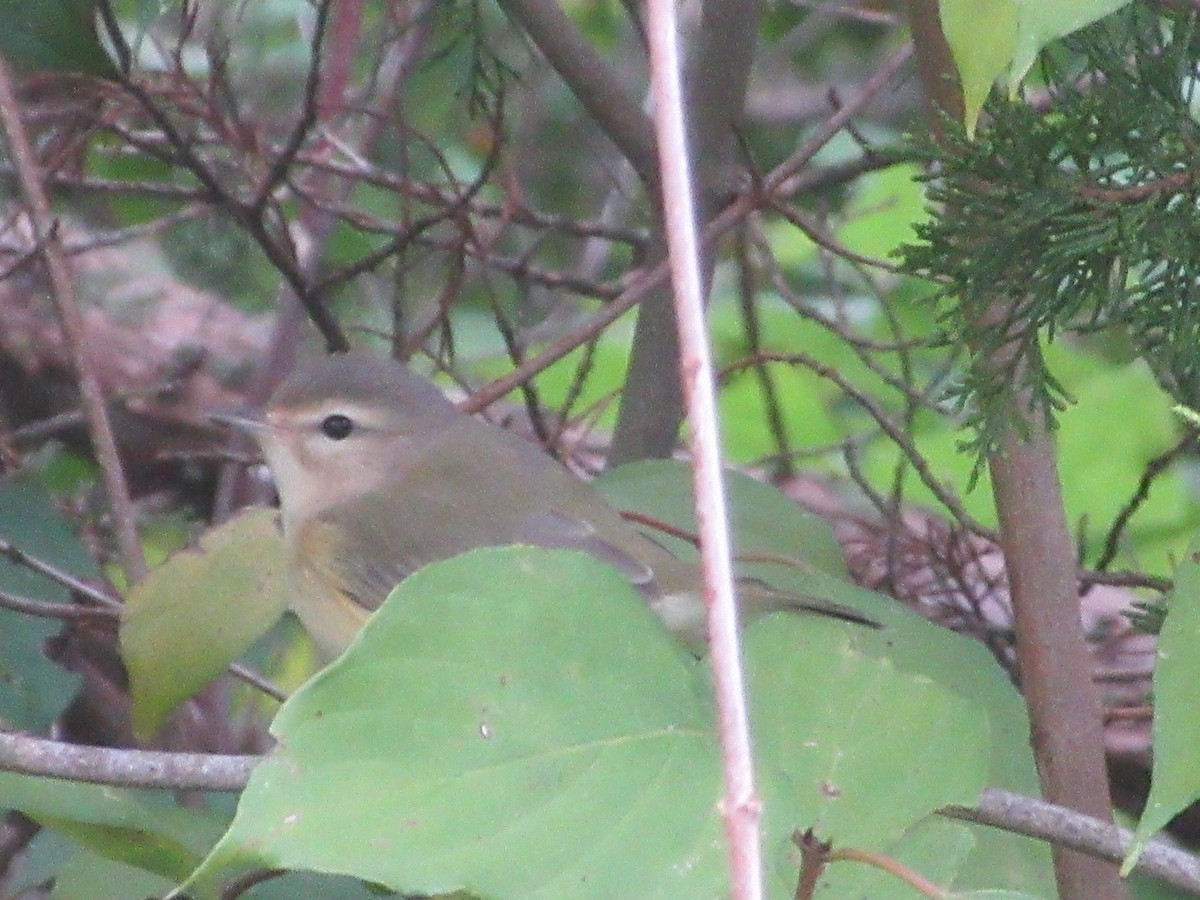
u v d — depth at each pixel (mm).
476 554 3850
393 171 10953
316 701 3645
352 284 11125
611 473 8414
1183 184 5285
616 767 3764
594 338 8750
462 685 3740
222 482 10273
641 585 7520
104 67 8289
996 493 6672
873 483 10562
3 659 7949
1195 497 10719
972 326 5832
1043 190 5426
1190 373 5680
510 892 3590
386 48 10812
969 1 3619
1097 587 9352
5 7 8055
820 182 9445
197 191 9273
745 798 3369
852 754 4406
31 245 9305
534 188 12211
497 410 11625
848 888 4375
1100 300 5574
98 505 10438
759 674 4508
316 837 3553
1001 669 7090
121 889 6500
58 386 10664
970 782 4375
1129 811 9289
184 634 7180
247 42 11008
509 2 8797
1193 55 5582
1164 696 3875
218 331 11016
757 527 7852
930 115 6449
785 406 11086
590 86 8930
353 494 8578
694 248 3791
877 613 7172
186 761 5340
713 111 9023
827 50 13141
